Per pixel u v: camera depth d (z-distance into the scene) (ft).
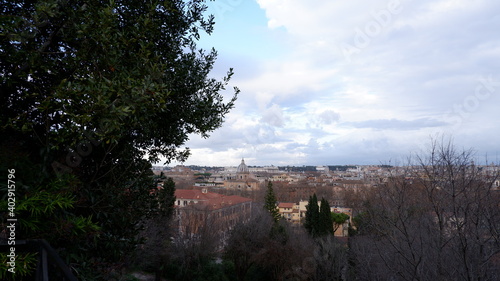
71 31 11.34
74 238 11.43
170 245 76.13
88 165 13.78
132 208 15.40
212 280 82.94
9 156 9.61
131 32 12.42
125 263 15.84
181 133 17.46
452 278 22.21
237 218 118.83
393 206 26.66
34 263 8.13
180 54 16.66
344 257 69.87
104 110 9.68
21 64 10.61
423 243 24.31
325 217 108.78
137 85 10.53
